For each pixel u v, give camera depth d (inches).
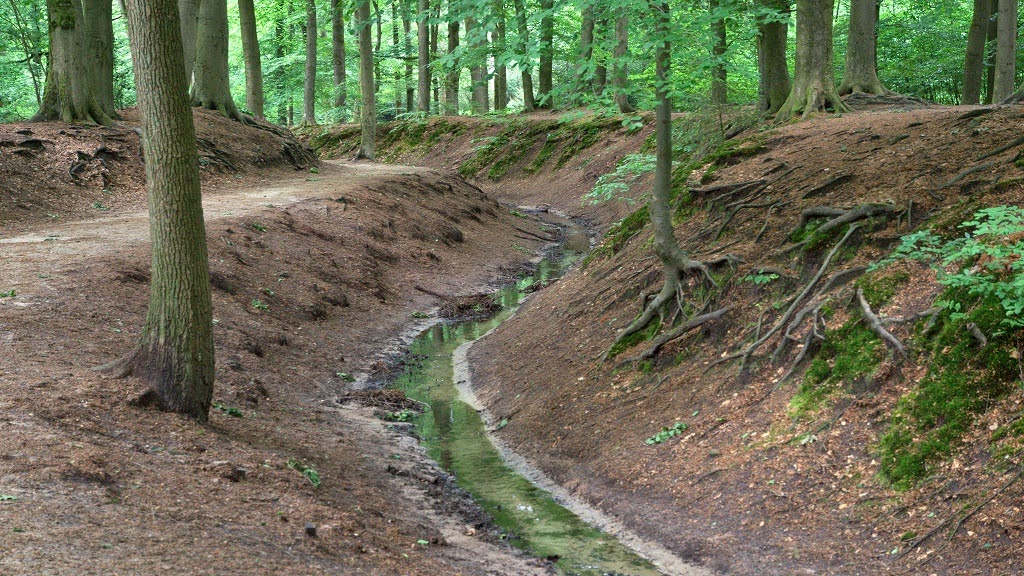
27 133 831.7
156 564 201.6
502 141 1642.5
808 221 459.2
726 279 459.8
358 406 490.6
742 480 330.3
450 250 924.6
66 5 895.1
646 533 325.1
